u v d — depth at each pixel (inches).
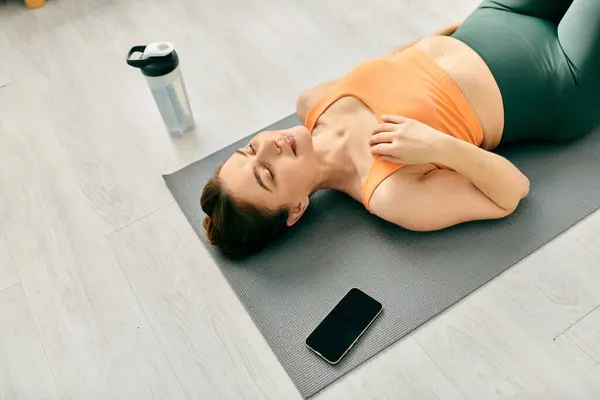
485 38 55.7
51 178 69.5
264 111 74.1
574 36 52.9
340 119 55.7
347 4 88.0
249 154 51.9
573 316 50.2
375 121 53.6
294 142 51.7
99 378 51.8
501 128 55.9
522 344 49.1
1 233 64.2
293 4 89.8
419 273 53.9
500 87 53.7
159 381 51.1
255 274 56.5
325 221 59.7
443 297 52.1
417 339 50.4
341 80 57.6
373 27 83.3
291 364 49.9
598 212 56.4
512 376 47.5
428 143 48.4
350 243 57.3
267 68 79.9
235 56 82.5
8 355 54.0
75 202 66.5
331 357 49.4
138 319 55.3
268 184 50.7
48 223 64.6
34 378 52.3
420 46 58.0
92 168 70.1
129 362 52.5
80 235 63.0
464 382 47.6
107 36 89.1
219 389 49.9
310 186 54.1
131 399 50.2
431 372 48.4
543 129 58.4
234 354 51.9
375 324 51.3
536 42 55.0
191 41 86.0
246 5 91.3
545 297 51.6
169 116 70.0
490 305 51.7
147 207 65.0
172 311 55.5
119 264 59.9
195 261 59.1
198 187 65.2
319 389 48.3
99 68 83.9
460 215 52.3
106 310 56.3
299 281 55.2
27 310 57.1
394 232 57.4
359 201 58.4
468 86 53.4
